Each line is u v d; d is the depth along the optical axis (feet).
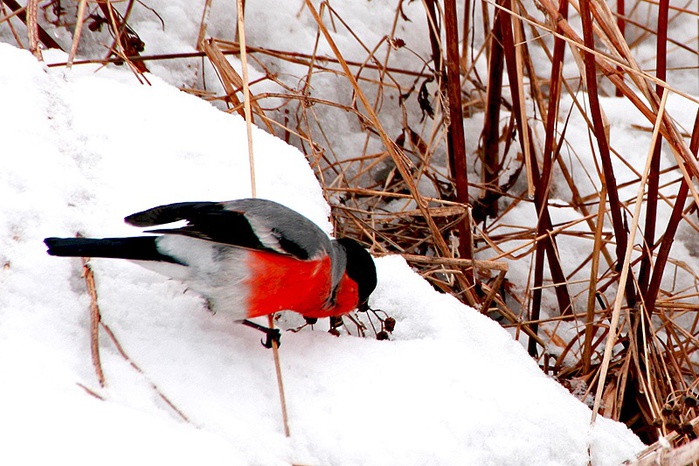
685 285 36.29
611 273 33.37
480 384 21.21
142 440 16.80
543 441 20.38
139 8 36.45
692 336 32.07
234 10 38.34
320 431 19.22
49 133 24.18
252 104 32.53
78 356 19.19
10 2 32.65
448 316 24.53
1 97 24.27
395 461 18.85
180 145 26.37
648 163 23.85
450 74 30.60
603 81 45.78
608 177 28.43
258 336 21.81
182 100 28.73
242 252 19.89
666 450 19.90
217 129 27.91
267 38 38.37
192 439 17.49
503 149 40.68
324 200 27.81
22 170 22.21
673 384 31.01
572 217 38.29
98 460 15.98
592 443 21.18
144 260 19.48
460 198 32.32
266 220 20.34
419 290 25.59
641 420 30.78
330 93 38.22
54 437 16.15
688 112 42.70
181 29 36.86
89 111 26.04
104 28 35.35
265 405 19.74
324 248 21.04
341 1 40.32
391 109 39.99
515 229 38.50
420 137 38.50
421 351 22.25
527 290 32.55
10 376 17.56
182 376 19.79
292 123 37.27
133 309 20.98
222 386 19.89
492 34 35.27
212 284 20.04
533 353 33.12
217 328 21.48
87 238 19.93
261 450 18.37
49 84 26.22
